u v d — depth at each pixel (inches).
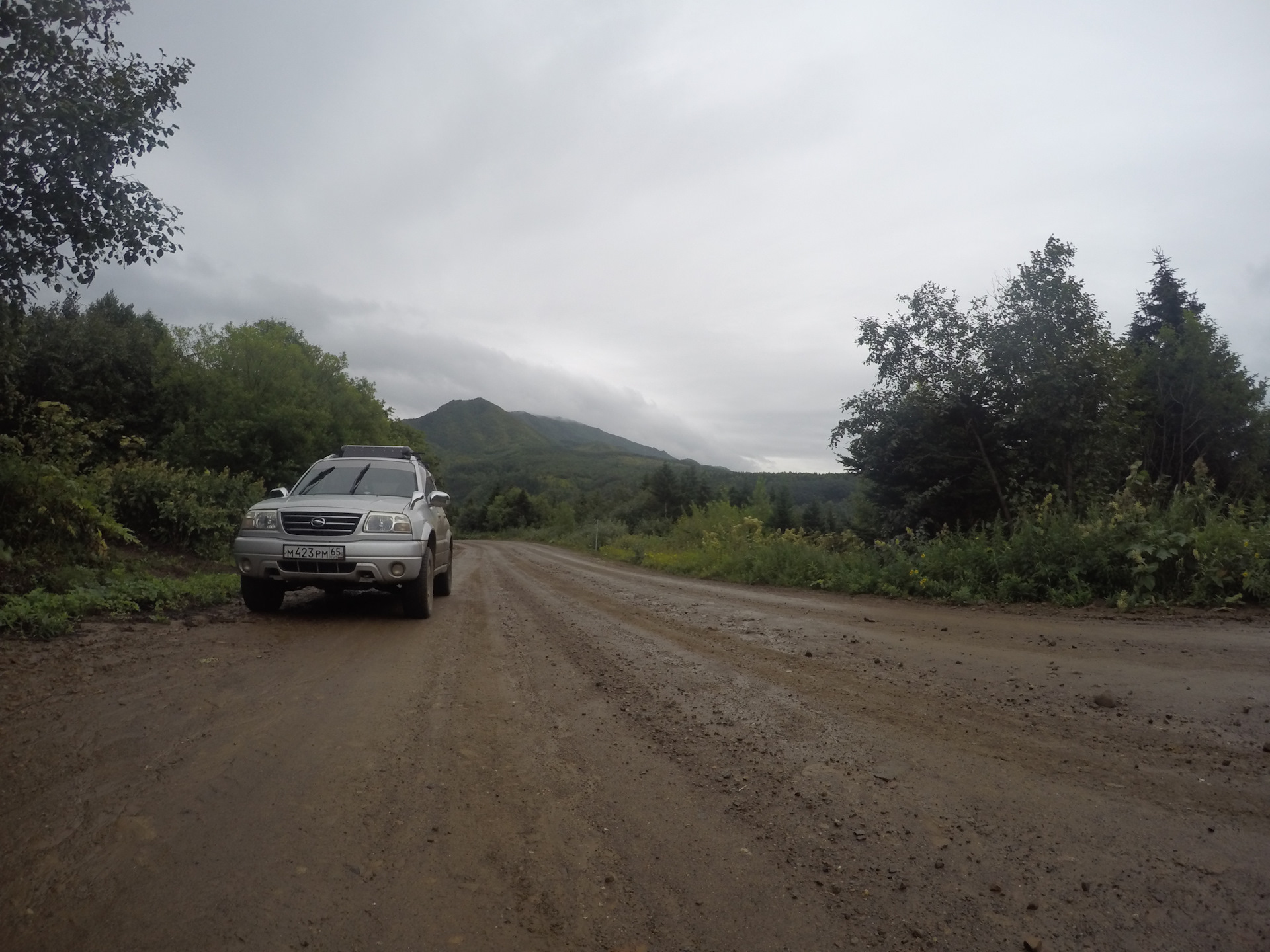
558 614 354.0
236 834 104.9
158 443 936.3
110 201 287.7
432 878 95.5
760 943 82.1
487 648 254.7
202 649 225.6
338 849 102.0
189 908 86.4
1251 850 100.9
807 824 112.2
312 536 292.8
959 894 91.4
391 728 156.4
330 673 203.9
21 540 329.4
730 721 165.5
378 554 289.9
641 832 109.7
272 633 262.2
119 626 252.4
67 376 808.3
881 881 95.3
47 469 328.5
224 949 78.9
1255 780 125.6
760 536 796.6
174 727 149.3
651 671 218.2
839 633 288.5
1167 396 761.6
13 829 104.2
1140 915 86.1
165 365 975.6
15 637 220.2
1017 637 267.4
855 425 636.7
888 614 346.9
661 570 853.2
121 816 108.6
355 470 361.4
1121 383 545.0
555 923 86.2
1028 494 556.1
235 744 140.9
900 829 109.8
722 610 371.6
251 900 88.5
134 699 167.5
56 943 79.1
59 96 271.4
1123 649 235.8
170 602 306.5
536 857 101.7
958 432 600.1
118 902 87.0
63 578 301.6
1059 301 538.6
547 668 223.0
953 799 120.6
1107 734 151.7
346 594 397.7
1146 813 113.5
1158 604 325.4
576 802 120.6
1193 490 384.5
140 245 296.8
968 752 143.2
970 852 102.2
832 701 181.8
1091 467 565.9
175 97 298.8
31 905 86.0
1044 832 107.7
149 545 499.2
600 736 155.1
